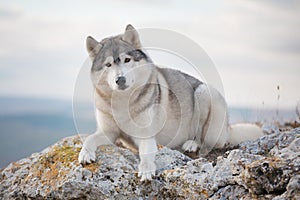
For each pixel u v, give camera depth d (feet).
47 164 19.84
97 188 17.81
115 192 17.88
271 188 15.20
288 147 17.22
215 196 16.52
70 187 17.93
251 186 15.58
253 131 22.95
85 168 18.31
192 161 18.26
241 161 16.60
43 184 18.86
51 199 18.37
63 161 19.26
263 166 15.42
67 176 18.24
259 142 19.11
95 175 18.13
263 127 26.27
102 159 18.81
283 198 14.43
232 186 16.48
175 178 17.78
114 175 18.21
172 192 17.78
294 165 15.11
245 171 15.80
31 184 19.40
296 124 26.84
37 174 19.74
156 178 18.20
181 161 19.45
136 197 17.99
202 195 16.92
